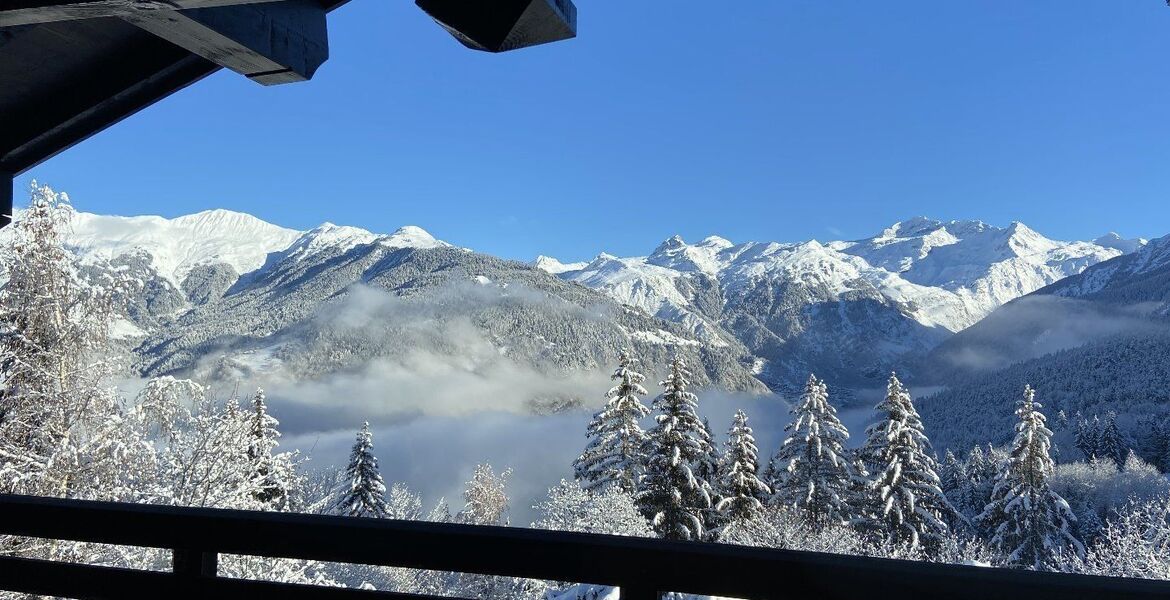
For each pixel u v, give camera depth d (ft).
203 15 5.13
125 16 4.93
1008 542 83.35
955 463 151.84
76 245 35.58
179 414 34.35
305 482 53.16
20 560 5.10
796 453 92.43
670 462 82.89
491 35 5.33
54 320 33.65
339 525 4.49
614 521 77.36
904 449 85.56
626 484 94.38
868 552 80.43
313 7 6.23
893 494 84.02
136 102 7.22
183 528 4.76
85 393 33.71
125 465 34.35
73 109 7.23
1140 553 57.82
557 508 79.87
